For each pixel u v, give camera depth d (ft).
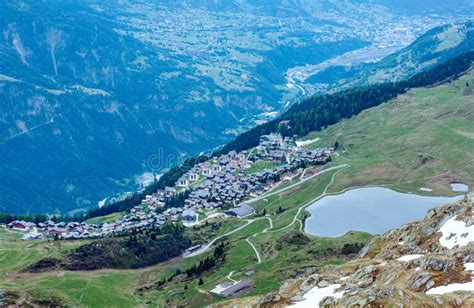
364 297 363.56
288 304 433.07
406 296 358.84
